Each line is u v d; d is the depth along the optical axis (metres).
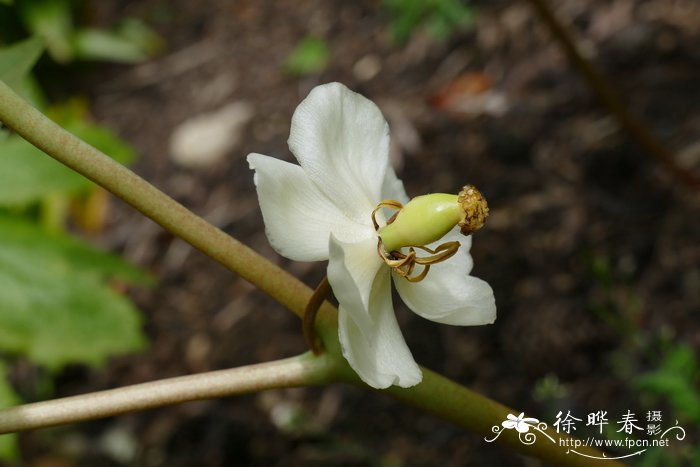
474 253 0.53
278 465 0.49
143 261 0.63
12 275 0.41
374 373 0.26
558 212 0.54
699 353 0.45
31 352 0.41
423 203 0.26
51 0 0.77
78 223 0.66
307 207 0.27
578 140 0.57
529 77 0.63
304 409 0.51
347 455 0.48
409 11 0.57
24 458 0.54
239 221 0.63
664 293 0.49
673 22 0.62
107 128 0.73
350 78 0.70
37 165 0.38
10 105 0.26
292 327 0.56
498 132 0.60
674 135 0.55
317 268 0.57
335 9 0.77
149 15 0.85
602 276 0.44
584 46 0.63
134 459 0.52
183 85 0.76
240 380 0.28
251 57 0.76
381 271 0.27
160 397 0.28
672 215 0.52
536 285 0.51
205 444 0.52
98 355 0.42
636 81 0.59
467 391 0.29
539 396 0.47
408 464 0.47
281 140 0.67
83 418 0.27
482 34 0.67
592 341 0.48
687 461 0.41
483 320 0.27
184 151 0.69
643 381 0.38
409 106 0.64
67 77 0.80
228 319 0.58
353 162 0.27
